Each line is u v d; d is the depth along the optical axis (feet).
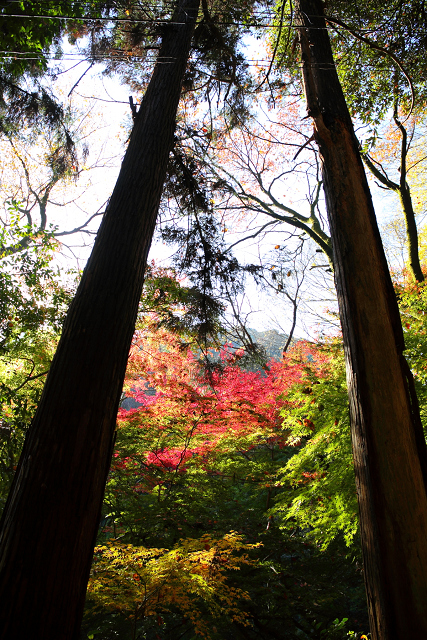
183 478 18.47
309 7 11.88
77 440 5.95
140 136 9.90
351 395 7.37
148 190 8.93
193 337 19.07
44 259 17.25
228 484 20.77
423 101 25.02
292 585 15.40
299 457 17.40
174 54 11.68
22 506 5.43
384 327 7.48
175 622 14.03
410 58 21.15
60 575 5.20
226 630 13.85
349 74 23.58
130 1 14.32
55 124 15.67
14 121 15.38
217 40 15.14
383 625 5.83
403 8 19.56
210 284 17.57
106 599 9.50
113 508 16.63
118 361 6.94
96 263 7.65
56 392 6.25
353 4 19.51
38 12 12.69
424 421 12.53
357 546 15.30
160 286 18.99
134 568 10.56
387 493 6.33
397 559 5.96
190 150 16.66
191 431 19.35
